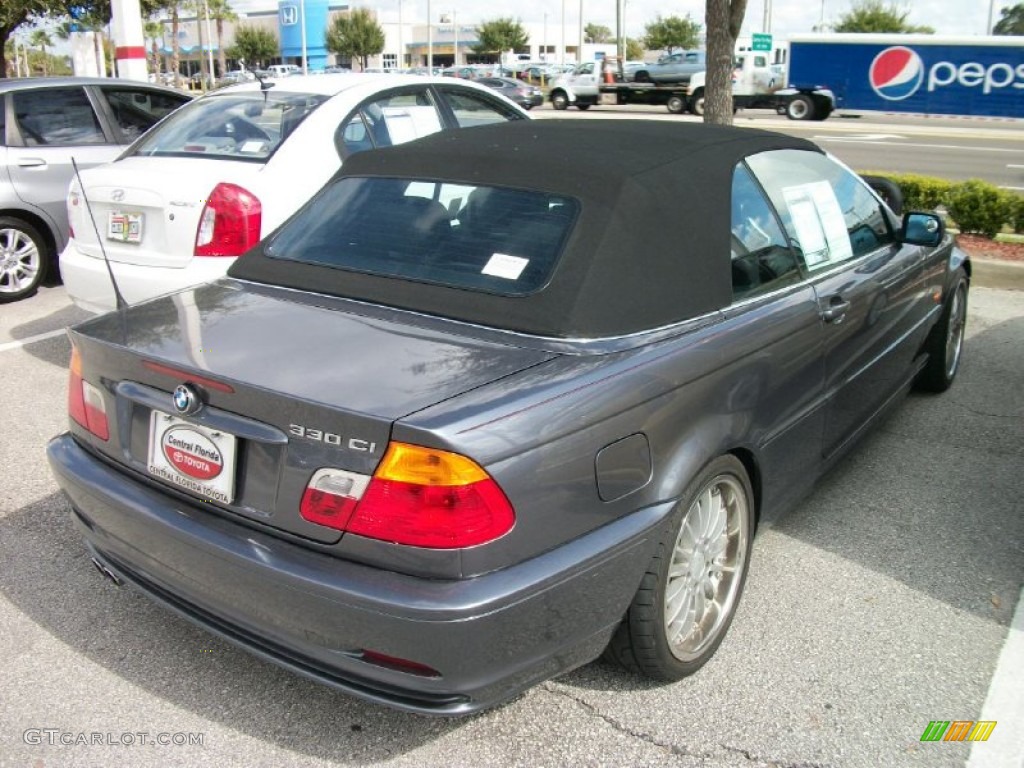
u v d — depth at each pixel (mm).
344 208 3518
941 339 5422
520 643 2398
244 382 2502
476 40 87875
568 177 3156
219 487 2582
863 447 4934
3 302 7730
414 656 2297
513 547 2357
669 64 34375
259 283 3352
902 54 30234
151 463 2773
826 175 4133
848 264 4031
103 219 5430
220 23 69125
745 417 3057
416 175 3482
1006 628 3338
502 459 2328
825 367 3633
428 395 2424
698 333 2979
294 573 2365
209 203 5043
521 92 35938
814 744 2756
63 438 3180
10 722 2820
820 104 30906
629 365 2697
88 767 2643
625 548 2588
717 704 2924
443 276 3037
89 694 2953
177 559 2648
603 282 2852
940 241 4500
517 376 2545
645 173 3162
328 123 5680
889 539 3977
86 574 3650
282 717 2865
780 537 3986
